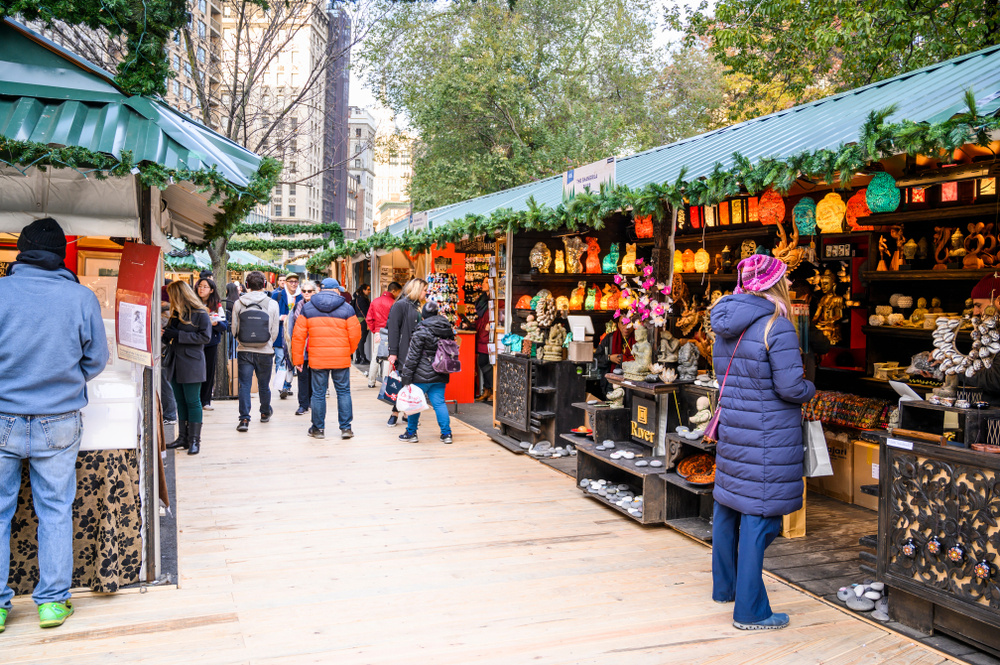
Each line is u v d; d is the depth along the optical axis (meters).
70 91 3.49
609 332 6.98
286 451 6.70
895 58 11.80
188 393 6.43
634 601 3.54
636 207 4.48
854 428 5.35
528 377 6.79
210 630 3.15
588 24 21.45
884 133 2.97
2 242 4.91
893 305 5.48
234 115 10.96
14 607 3.33
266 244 16.52
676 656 3.00
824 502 5.33
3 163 3.29
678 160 5.62
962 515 2.95
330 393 10.48
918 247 5.28
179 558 4.00
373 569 3.89
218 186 3.30
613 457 4.99
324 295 7.22
